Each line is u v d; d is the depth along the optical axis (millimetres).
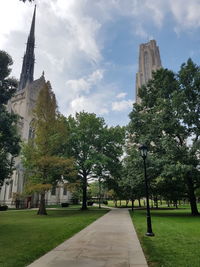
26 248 7473
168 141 22266
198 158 21703
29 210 32812
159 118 23812
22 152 24391
